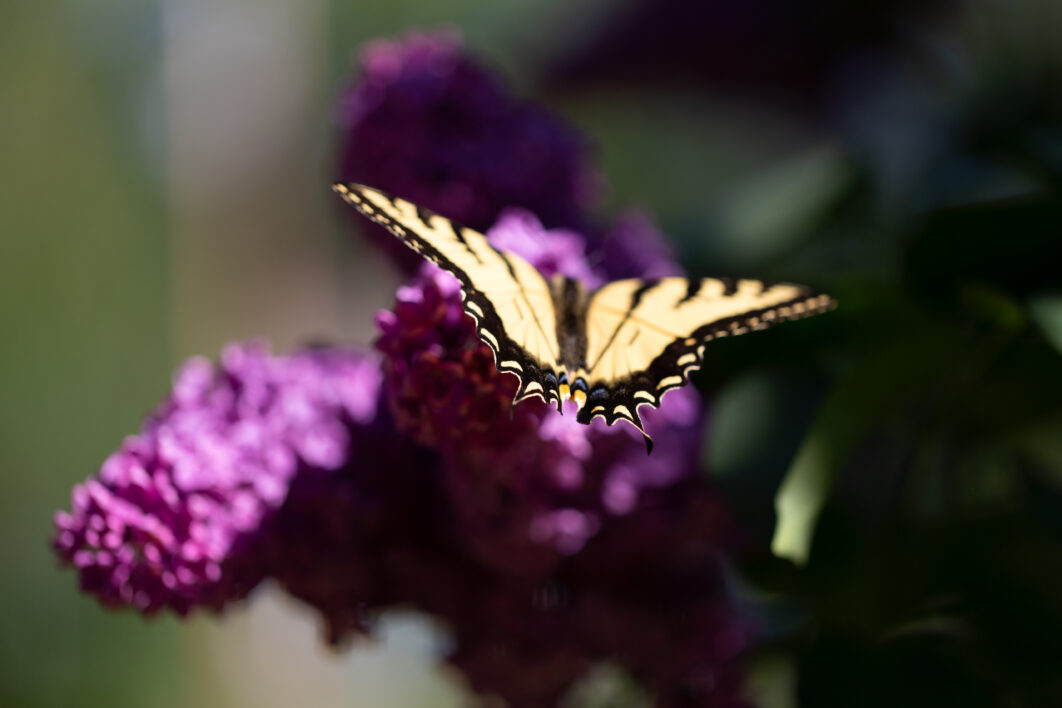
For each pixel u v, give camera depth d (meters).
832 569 0.69
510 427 0.65
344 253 1.84
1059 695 0.66
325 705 1.51
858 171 0.73
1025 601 0.67
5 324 1.74
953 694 0.66
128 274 1.83
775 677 0.73
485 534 0.68
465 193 0.71
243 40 1.41
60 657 1.58
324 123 1.48
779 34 1.12
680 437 0.69
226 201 1.42
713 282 0.67
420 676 1.61
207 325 1.42
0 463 1.69
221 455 0.67
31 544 1.67
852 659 0.67
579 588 0.70
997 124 0.75
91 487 0.66
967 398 0.68
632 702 0.73
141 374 1.82
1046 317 0.66
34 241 1.77
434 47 0.73
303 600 0.68
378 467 0.68
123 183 1.83
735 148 1.62
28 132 1.78
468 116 0.72
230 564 0.66
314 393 0.69
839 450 0.67
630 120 1.61
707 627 0.71
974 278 0.68
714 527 0.69
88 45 1.82
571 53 1.37
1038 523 0.69
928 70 0.83
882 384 0.67
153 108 1.81
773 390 0.69
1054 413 0.68
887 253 0.73
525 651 0.70
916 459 0.69
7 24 1.76
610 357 0.66
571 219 0.72
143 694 1.52
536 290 0.66
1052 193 0.69
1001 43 0.80
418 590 0.69
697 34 1.19
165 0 1.38
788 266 0.73
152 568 0.66
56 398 1.76
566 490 0.68
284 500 0.67
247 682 1.47
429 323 0.65
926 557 0.68
